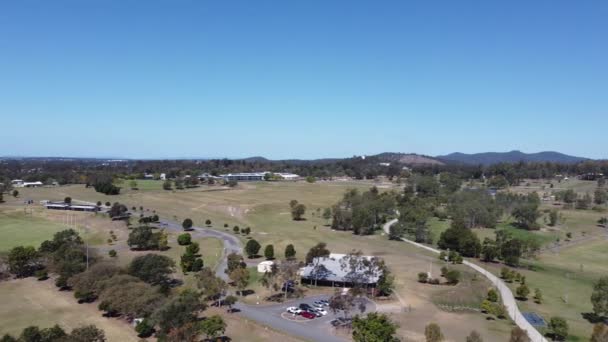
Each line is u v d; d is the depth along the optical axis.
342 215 184.25
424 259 133.12
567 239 179.62
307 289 102.94
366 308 89.19
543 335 77.81
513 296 101.00
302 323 81.00
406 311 87.81
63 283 98.50
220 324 69.81
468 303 93.44
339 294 85.94
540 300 98.25
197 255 135.50
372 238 167.12
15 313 84.31
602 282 89.19
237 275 97.12
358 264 102.81
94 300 91.62
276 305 91.31
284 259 127.50
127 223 179.12
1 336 73.44
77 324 78.88
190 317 71.50
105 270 95.12
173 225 187.00
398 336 74.25
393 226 168.62
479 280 111.81
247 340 72.44
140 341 71.50
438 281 108.44
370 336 65.38
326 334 75.81
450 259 129.88
